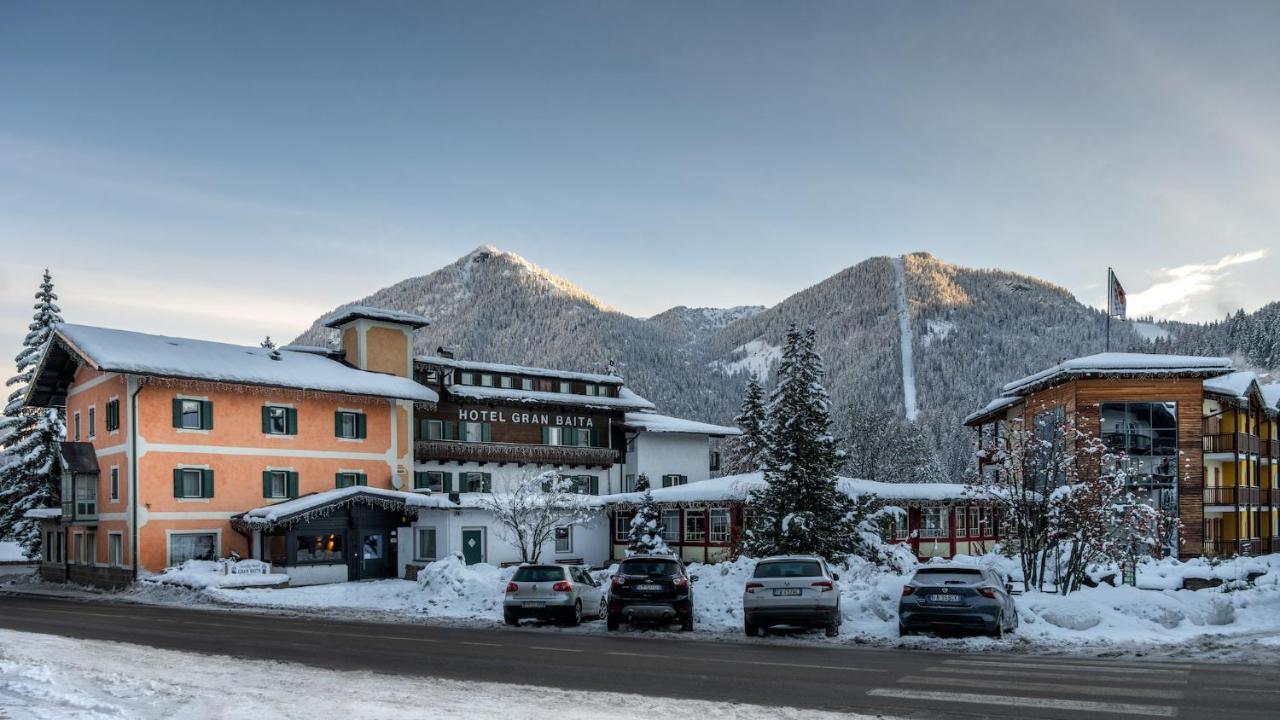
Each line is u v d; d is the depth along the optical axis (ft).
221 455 148.25
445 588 105.29
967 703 39.96
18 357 185.68
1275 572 92.32
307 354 175.94
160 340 153.99
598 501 170.50
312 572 141.08
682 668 50.88
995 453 100.22
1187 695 41.86
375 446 169.58
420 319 185.06
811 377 205.67
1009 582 73.05
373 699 40.37
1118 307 172.55
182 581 128.16
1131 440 159.33
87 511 150.61
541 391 207.41
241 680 46.01
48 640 64.23
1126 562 96.37
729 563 99.66
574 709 38.24
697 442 223.10
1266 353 541.34
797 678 47.14
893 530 149.89
